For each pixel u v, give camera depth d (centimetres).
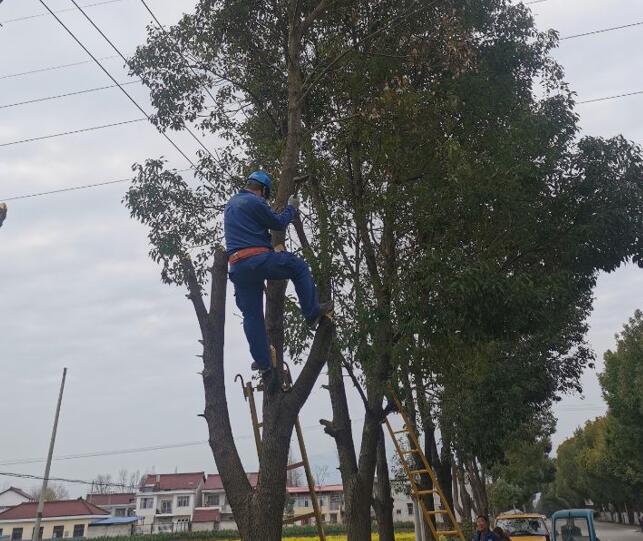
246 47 1047
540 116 1017
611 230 973
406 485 1703
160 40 1030
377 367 919
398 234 983
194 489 7125
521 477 4616
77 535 5669
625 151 1009
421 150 957
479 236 962
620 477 4356
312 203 1029
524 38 1108
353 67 985
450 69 921
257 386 561
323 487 6431
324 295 916
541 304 859
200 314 555
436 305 832
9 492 7144
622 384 3219
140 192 993
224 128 1076
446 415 1538
